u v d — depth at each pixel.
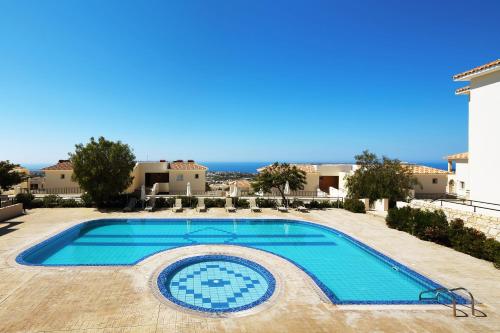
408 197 25.16
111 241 16.48
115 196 24.67
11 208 20.33
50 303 8.52
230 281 11.14
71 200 24.42
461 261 12.81
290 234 18.38
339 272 12.51
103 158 23.19
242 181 49.50
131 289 9.56
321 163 40.03
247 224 20.61
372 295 10.52
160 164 33.75
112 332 7.19
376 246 14.89
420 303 9.10
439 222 16.08
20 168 40.44
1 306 8.30
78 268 11.26
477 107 17.36
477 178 17.38
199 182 34.00
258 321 7.88
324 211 23.92
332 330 7.47
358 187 25.75
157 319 7.84
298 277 10.95
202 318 7.97
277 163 26.56
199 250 13.84
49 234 15.92
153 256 12.88
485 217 14.73
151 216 21.00
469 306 8.88
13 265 11.42
